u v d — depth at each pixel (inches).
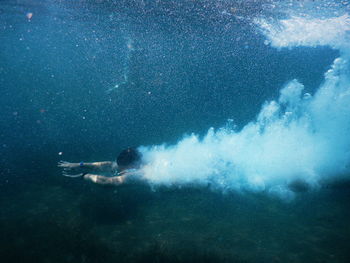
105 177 193.6
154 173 210.8
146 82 615.2
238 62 1009.5
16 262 152.6
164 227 192.7
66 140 406.6
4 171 288.5
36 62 1712.6
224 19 489.7
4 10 546.9
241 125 472.7
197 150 263.9
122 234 184.5
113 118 534.6
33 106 749.3
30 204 222.4
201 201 227.5
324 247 166.9
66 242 172.2
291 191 231.6
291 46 661.9
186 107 625.6
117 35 818.8
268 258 158.1
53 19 648.4
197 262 157.2
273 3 363.9
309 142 279.0
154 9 462.9
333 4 346.9
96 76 1489.9
